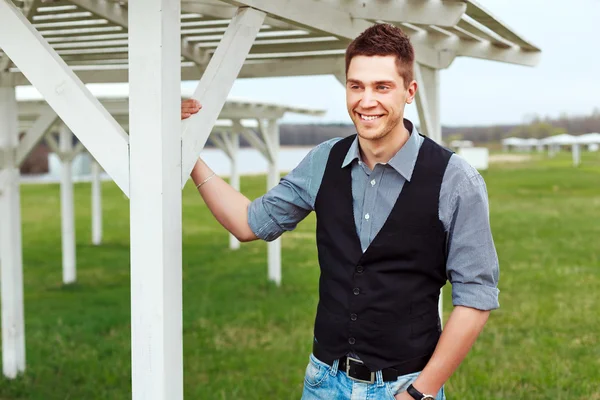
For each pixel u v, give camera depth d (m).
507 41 4.49
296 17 2.97
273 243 9.06
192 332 6.68
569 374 5.35
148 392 2.15
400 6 3.16
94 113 2.18
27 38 2.24
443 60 4.76
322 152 2.31
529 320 7.05
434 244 2.10
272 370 5.54
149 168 2.11
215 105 2.42
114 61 5.32
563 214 16.27
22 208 19.31
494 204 18.78
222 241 13.20
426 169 2.10
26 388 4.96
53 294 8.67
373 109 2.03
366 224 2.14
